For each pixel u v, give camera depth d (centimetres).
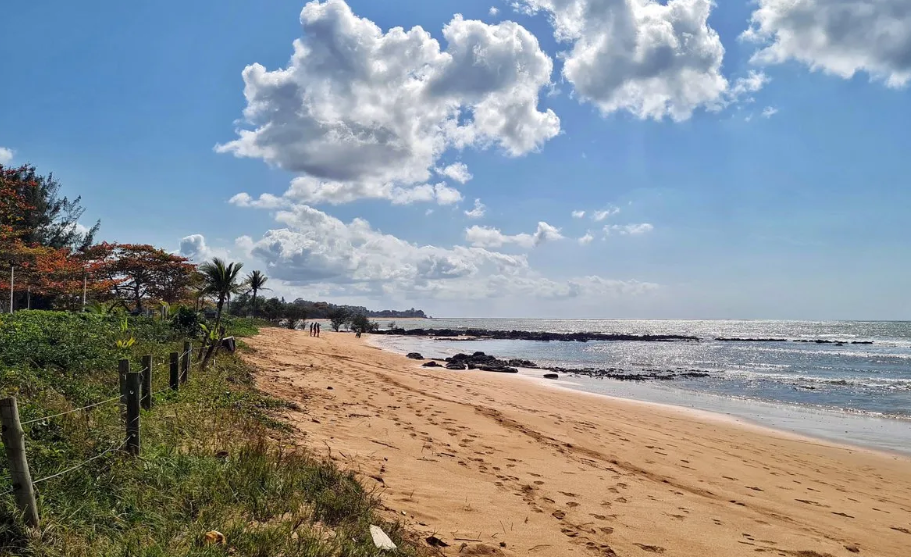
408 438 858
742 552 555
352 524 454
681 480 834
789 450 1174
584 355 4475
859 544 626
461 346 5688
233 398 909
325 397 1151
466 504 589
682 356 4406
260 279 5784
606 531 568
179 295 3278
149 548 351
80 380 798
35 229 2950
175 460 502
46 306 2681
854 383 2478
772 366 3472
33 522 351
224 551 370
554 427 1138
